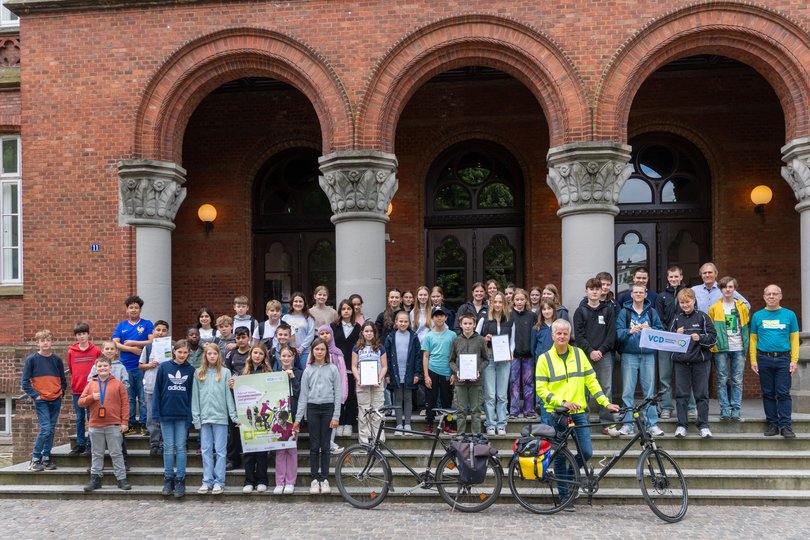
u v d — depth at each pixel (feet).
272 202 49.73
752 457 28.76
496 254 47.85
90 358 31.91
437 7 36.88
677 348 28.71
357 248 36.88
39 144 38.96
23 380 30.91
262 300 49.42
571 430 25.34
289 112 48.24
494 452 25.68
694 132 45.39
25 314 38.73
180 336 48.01
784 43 35.14
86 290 38.40
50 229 38.73
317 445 27.78
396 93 37.42
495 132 46.65
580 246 35.73
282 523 24.75
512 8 36.47
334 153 36.81
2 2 45.03
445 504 26.96
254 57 38.34
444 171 48.47
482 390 31.24
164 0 38.17
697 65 44.86
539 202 46.11
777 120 45.01
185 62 38.45
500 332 31.86
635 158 47.09
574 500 25.67
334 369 28.02
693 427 30.89
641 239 46.83
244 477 29.17
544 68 36.27
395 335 31.53
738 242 44.83
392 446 31.14
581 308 30.89
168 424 28.22
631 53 35.96
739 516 25.22
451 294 47.96
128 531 24.17
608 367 30.78
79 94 38.81
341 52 37.35
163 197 38.58
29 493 29.09
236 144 48.49
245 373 28.14
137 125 38.37
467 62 37.60
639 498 26.71
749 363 43.55
